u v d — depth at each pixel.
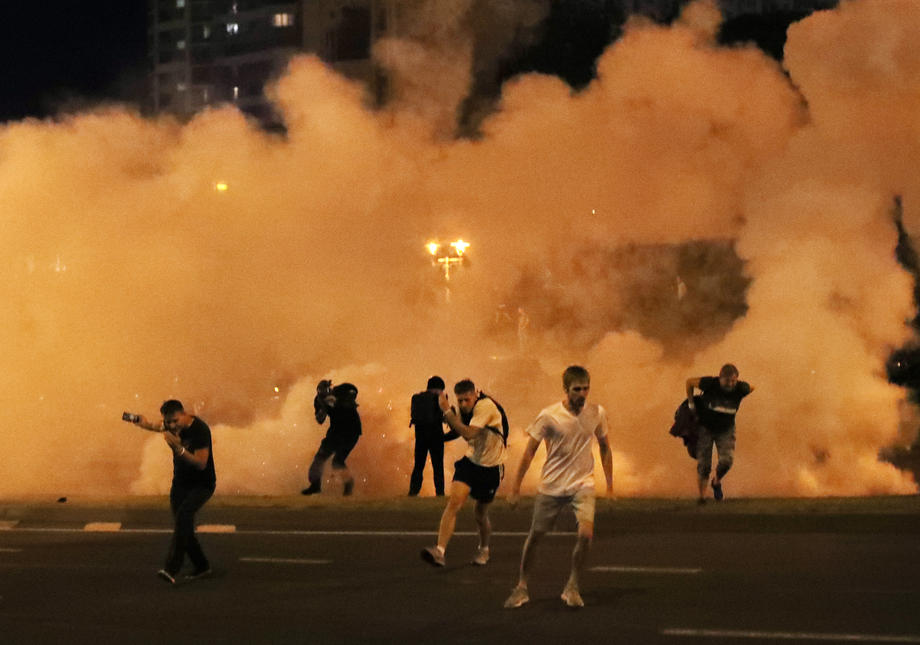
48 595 10.38
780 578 9.97
